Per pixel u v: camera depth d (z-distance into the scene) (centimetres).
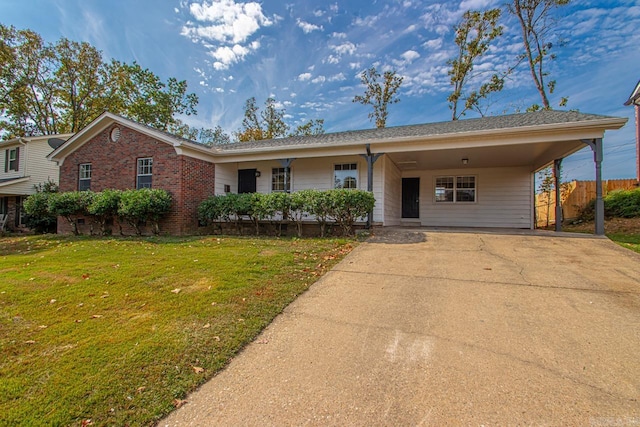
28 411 191
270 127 2920
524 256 575
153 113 2517
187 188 1052
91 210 1018
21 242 988
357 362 246
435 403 196
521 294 386
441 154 1000
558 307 344
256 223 1002
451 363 241
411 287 423
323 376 228
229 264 547
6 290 426
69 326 309
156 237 961
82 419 186
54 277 493
